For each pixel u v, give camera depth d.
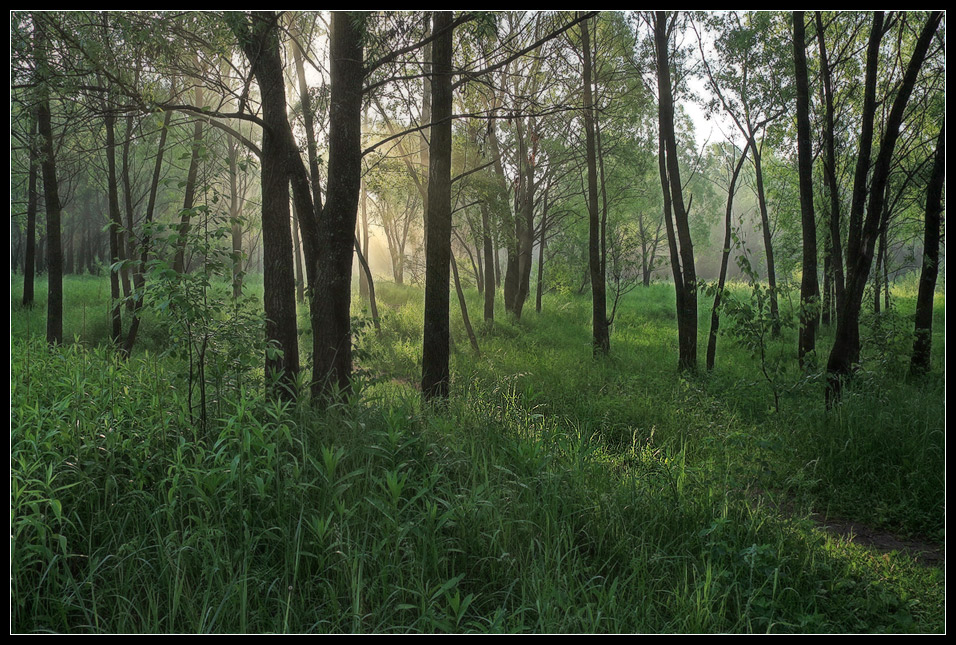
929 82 13.30
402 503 4.66
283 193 7.54
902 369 11.30
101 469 4.47
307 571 4.02
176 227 5.47
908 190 16.06
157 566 3.85
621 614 3.78
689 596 4.07
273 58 7.40
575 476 5.25
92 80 7.89
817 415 7.89
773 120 15.16
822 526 5.84
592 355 14.45
